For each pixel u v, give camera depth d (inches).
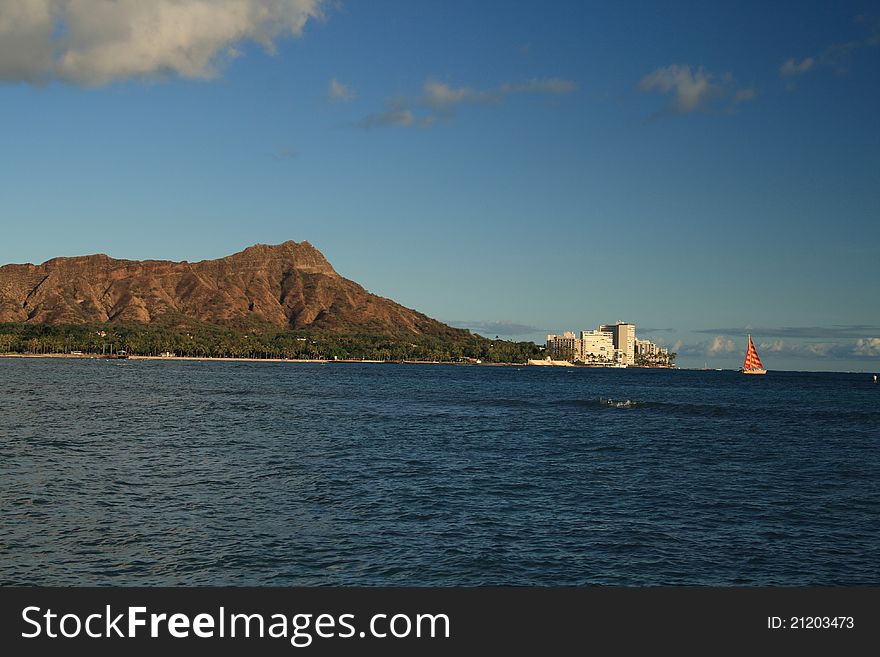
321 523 1325.0
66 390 5162.4
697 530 1337.4
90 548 1144.2
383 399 5059.1
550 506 1517.0
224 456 2117.4
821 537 1304.1
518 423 3425.2
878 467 2143.2
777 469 2082.9
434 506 1492.4
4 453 2038.6
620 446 2578.7
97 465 1887.3
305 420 3339.1
